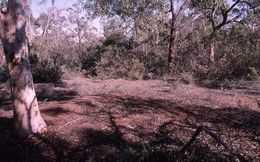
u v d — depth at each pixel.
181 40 21.45
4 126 7.75
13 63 6.91
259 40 19.75
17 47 6.80
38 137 7.11
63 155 6.46
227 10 21.22
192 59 18.77
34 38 28.00
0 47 16.98
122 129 7.35
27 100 7.11
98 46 25.67
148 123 7.77
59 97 11.34
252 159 5.79
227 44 19.89
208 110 8.92
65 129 7.39
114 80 16.11
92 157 5.62
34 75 15.84
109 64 19.62
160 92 11.66
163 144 6.50
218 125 7.68
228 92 11.76
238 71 17.02
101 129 7.36
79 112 8.56
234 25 22.91
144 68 18.64
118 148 6.43
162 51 23.42
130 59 19.91
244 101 10.02
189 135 6.98
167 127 7.52
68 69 20.55
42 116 8.19
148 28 23.16
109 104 9.44
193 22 22.95
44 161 6.38
